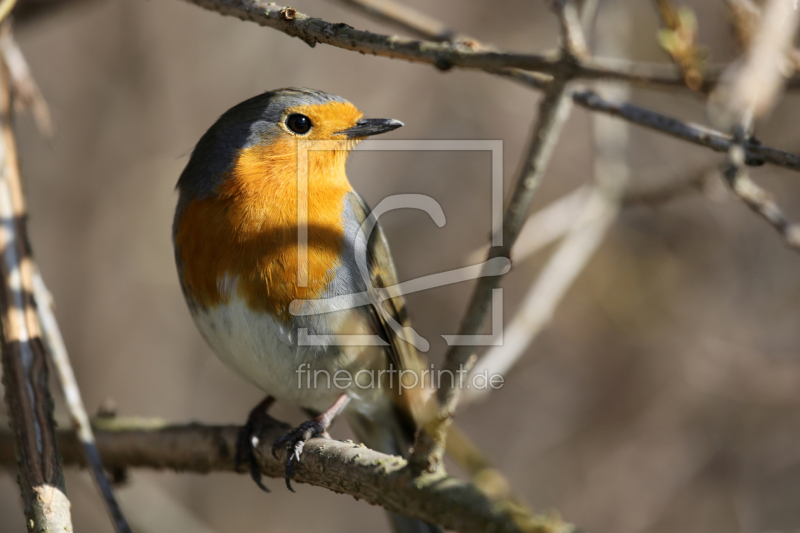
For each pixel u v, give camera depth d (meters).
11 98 6.60
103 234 12.57
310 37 4.82
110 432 7.02
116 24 12.52
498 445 12.64
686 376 11.94
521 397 12.89
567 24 5.14
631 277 12.31
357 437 7.65
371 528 13.05
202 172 6.42
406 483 4.52
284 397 6.74
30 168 12.34
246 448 6.54
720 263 12.26
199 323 6.41
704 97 6.94
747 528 11.48
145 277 12.69
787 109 11.38
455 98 13.53
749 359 11.62
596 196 9.39
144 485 10.24
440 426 4.43
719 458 11.80
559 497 12.17
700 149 11.48
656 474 11.96
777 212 6.27
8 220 5.67
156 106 12.68
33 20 9.04
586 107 6.66
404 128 13.44
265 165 6.32
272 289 6.06
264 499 12.82
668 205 12.38
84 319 12.41
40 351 5.30
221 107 12.84
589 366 12.59
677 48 5.96
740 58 6.25
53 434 5.03
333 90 13.30
